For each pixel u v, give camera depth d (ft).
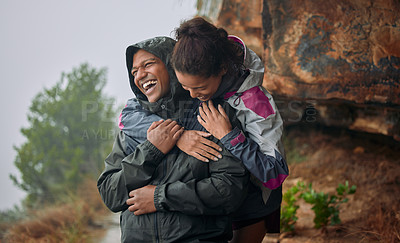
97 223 15.53
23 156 22.22
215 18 13.71
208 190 6.01
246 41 13.08
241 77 6.48
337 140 16.62
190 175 6.26
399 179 13.17
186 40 5.93
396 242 9.88
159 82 6.59
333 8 9.51
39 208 19.69
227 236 6.44
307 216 12.32
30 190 21.74
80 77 25.79
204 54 5.81
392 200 11.98
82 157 23.00
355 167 14.55
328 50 9.72
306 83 10.18
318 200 10.87
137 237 6.20
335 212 10.87
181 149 6.36
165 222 6.09
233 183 6.08
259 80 6.59
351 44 9.40
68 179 21.13
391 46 8.92
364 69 9.33
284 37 10.25
